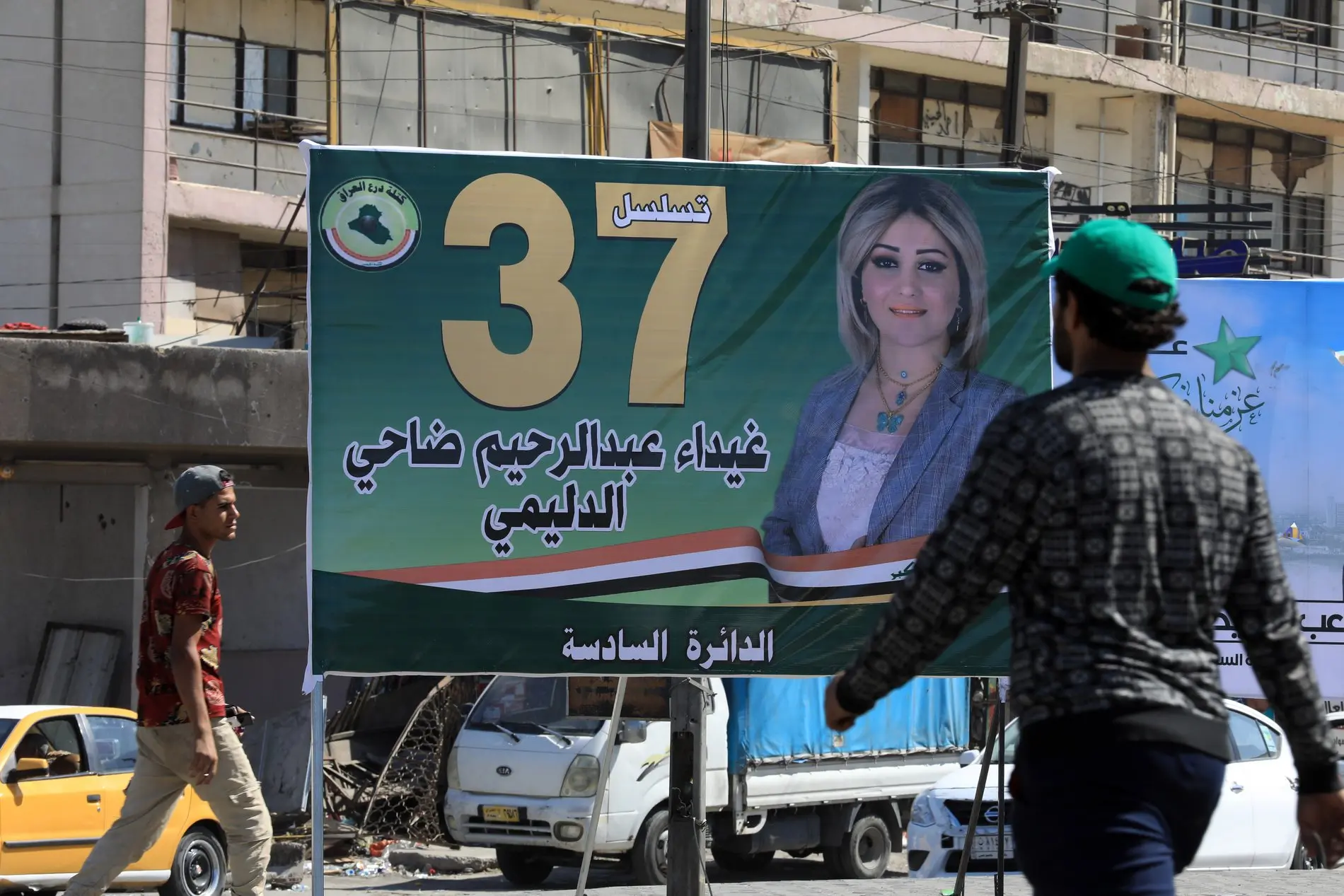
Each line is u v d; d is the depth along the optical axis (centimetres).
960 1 5488
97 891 1124
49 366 2977
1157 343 549
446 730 2827
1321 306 1506
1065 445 521
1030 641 523
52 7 4428
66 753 2070
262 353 3109
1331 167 6206
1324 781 561
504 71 4381
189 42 4500
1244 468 539
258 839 1140
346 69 4150
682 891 1368
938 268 1290
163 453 3189
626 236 1265
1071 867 503
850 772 2622
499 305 1251
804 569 1267
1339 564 1483
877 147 5319
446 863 2712
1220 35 5953
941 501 1274
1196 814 510
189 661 1100
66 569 3331
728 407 1270
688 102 1650
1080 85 5519
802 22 4988
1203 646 526
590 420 1255
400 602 1229
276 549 3525
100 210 4372
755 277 1275
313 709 1205
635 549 1254
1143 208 3369
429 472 1236
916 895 1669
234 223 4500
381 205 1245
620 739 2361
